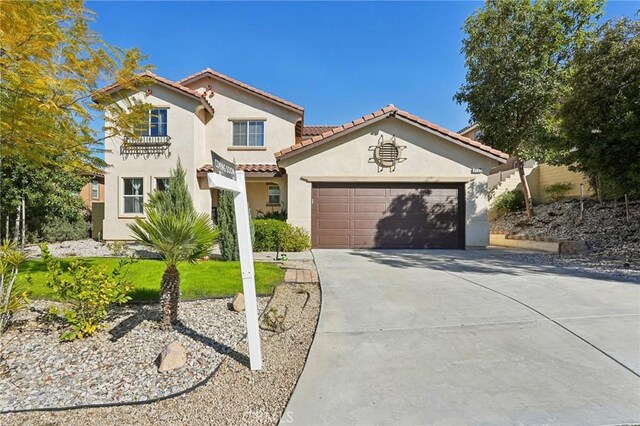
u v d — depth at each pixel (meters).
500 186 22.39
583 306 5.70
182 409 3.30
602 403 3.19
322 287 7.23
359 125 13.41
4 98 6.20
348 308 5.91
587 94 10.20
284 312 5.84
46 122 6.66
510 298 6.24
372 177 13.62
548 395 3.34
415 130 13.66
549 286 7.00
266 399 3.44
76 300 5.08
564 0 15.69
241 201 4.07
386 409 3.18
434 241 13.71
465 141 13.41
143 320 5.57
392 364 4.02
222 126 18.48
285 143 18.44
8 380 3.82
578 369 3.80
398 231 13.73
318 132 23.36
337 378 3.73
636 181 9.81
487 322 5.16
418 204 13.76
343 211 13.77
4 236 15.41
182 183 11.59
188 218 5.10
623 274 8.18
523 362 3.98
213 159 3.39
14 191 14.10
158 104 16.62
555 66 15.95
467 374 3.76
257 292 7.09
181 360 4.14
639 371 3.71
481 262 10.29
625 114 9.48
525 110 16.23
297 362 4.19
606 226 14.15
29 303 5.64
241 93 18.56
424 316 5.47
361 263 10.12
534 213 19.11
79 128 7.68
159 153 16.66
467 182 13.64
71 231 17.92
